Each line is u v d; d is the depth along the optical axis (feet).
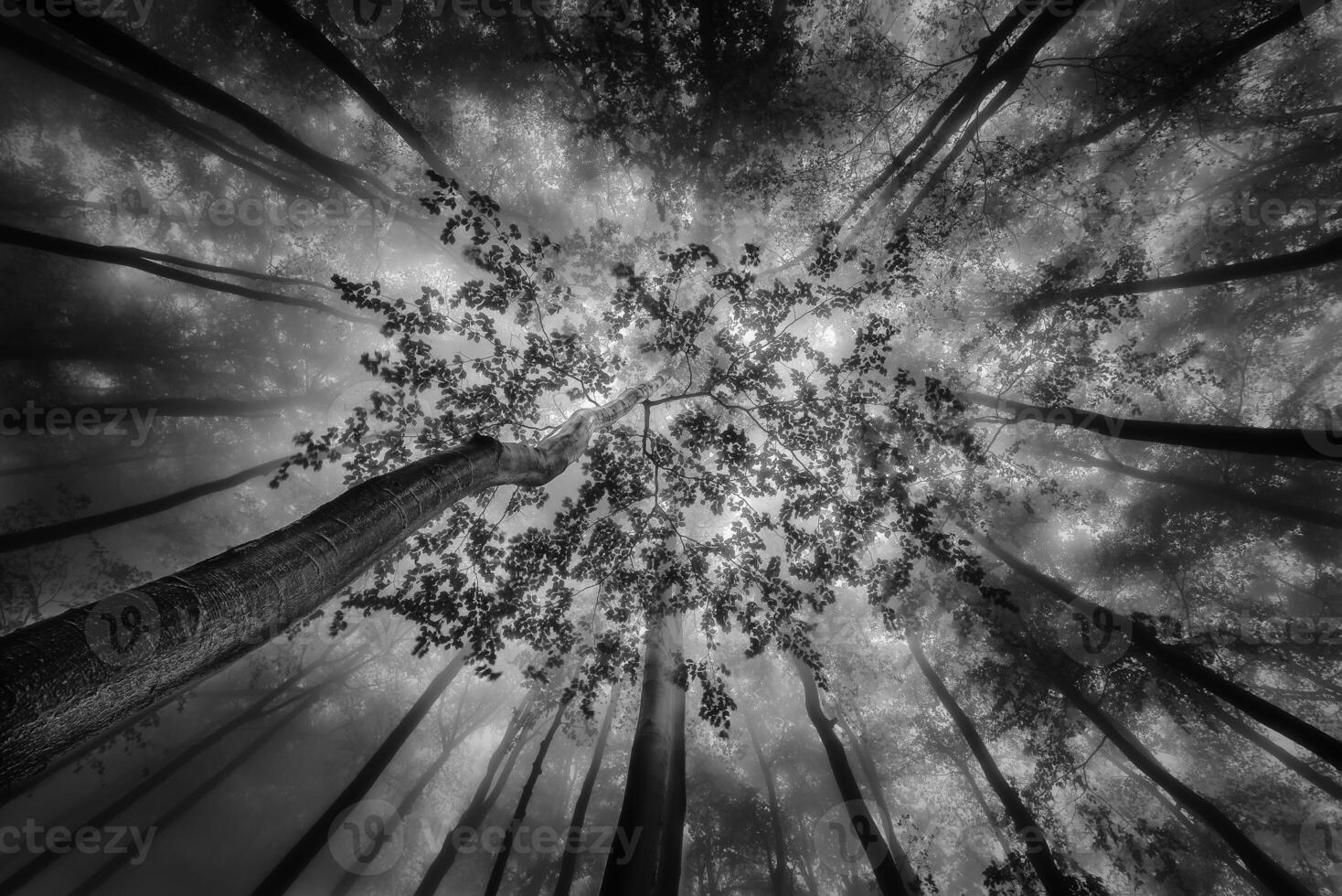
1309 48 42.14
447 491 14.03
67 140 45.96
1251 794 47.65
